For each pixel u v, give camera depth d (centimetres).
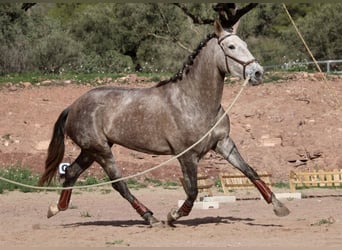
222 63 1355
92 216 1703
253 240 1259
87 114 1466
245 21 5541
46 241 1295
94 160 1508
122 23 5344
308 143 2584
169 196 2080
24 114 2806
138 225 1502
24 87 3039
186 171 1385
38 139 2645
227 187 2016
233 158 1394
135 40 5288
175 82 1405
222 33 1366
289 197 1998
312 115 2755
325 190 2205
